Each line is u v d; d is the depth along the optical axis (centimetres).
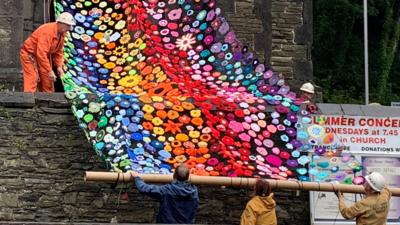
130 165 1009
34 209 1093
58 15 1259
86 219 1105
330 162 1123
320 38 3041
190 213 937
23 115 1105
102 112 1071
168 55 1212
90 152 1116
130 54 1227
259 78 1173
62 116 1116
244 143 1104
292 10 1630
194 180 1008
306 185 1044
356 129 1154
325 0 3047
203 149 1078
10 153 1096
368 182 955
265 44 1605
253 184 1026
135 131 1067
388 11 3088
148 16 1262
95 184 1111
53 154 1108
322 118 1141
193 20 1251
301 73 1619
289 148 1115
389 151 1162
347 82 3042
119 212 1112
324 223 1129
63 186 1105
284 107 1137
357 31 3189
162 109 1096
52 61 1199
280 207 1149
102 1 1303
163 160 1046
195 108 1109
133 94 1123
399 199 1139
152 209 1118
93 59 1223
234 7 1595
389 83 3109
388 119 1166
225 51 1208
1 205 1084
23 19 1404
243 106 1127
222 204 1137
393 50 3092
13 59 1377
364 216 949
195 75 1182
